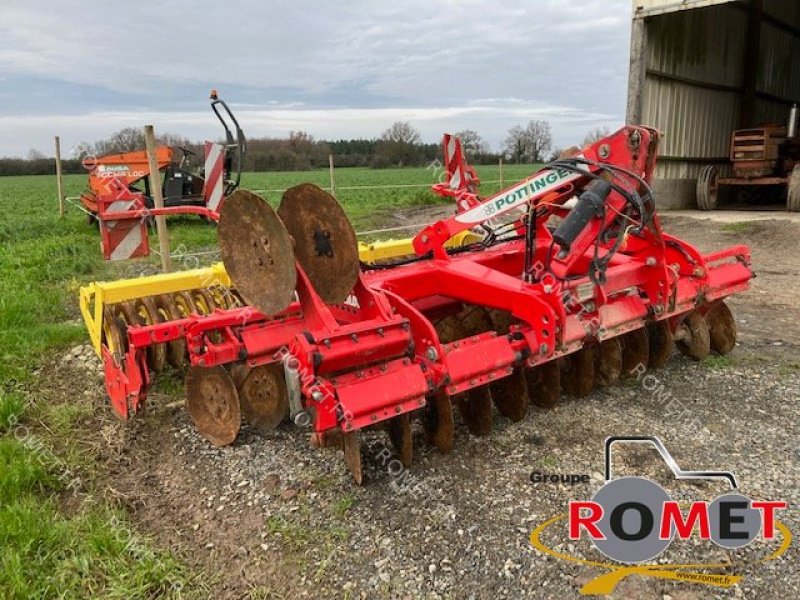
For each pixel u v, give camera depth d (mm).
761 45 17500
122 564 3088
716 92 16141
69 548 3184
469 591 2914
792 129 14477
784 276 8484
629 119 13672
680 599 2816
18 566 2977
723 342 5523
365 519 3428
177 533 3398
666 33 13953
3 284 8664
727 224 12055
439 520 3391
